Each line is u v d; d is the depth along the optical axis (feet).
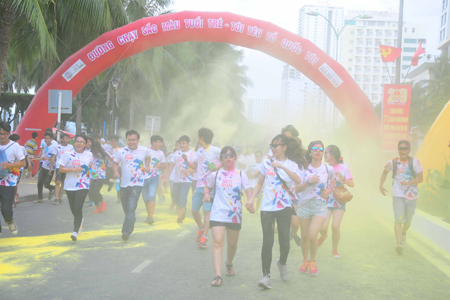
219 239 18.24
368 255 24.06
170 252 23.67
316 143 20.34
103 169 37.96
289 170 18.15
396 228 24.86
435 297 17.04
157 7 105.09
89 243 25.53
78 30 68.69
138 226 31.60
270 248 17.83
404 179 25.09
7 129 25.29
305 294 17.07
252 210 18.60
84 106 142.20
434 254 24.62
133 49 57.93
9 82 169.68
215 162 26.37
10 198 25.81
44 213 36.17
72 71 57.72
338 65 56.70
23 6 45.37
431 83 162.91
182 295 16.56
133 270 19.92
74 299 15.80
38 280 18.08
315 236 19.75
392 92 52.65
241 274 19.74
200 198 26.43
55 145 42.57
